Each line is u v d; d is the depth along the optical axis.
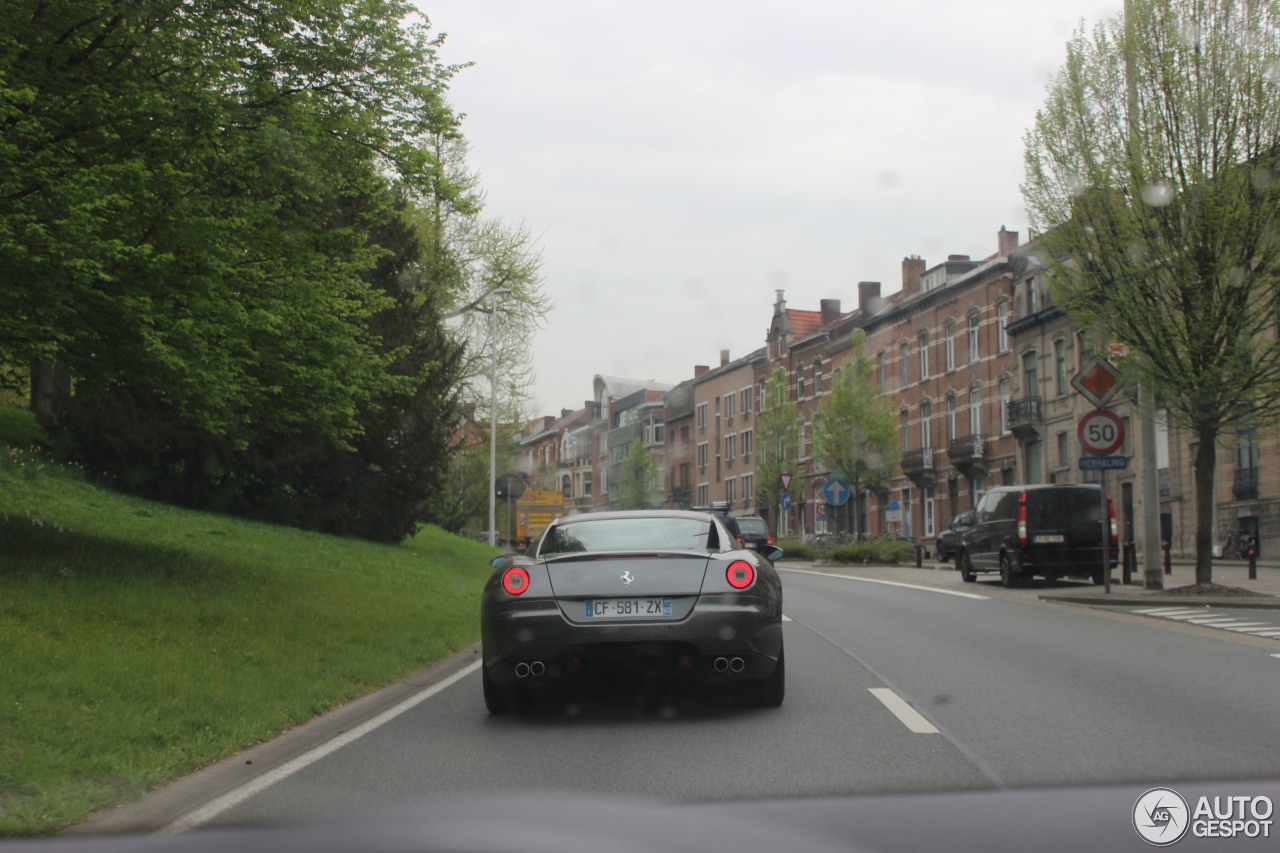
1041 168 18.69
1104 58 18.09
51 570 11.45
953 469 51.69
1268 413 17.52
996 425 48.19
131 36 11.80
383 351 25.17
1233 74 16.80
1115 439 18.06
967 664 10.23
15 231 10.56
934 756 6.26
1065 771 5.82
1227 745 6.49
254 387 13.42
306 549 19.91
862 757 6.27
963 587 22.83
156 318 11.49
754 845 4.44
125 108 11.63
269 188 12.81
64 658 7.67
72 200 10.63
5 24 11.19
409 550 26.61
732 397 83.00
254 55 12.90
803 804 5.14
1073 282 18.36
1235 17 17.06
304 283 13.44
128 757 6.17
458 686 9.77
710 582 7.77
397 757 6.64
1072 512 22.06
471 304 41.38
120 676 7.61
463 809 5.18
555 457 134.00
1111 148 17.70
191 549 16.00
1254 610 15.80
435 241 35.59
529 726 7.64
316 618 11.85
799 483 61.97
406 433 26.27
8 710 6.35
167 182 11.53
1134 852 4.32
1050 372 44.12
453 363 27.38
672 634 7.58
